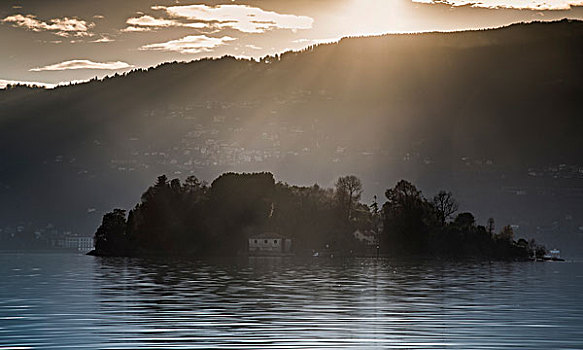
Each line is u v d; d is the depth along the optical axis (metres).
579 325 94.12
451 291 144.50
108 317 99.38
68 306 112.12
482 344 80.44
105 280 170.75
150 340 81.81
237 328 90.25
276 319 98.38
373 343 80.75
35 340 81.69
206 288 147.25
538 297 132.62
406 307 113.62
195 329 89.31
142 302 118.25
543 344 80.62
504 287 158.12
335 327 91.56
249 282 165.00
